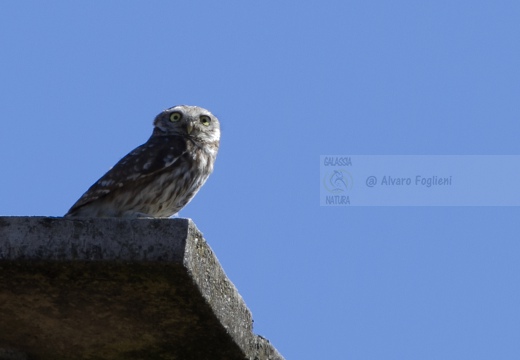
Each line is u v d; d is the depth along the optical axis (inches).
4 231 307.9
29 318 348.8
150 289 314.5
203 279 315.9
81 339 365.4
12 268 308.7
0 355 380.5
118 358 381.1
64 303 332.8
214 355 367.2
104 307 333.4
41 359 389.4
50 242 305.7
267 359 386.9
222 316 337.4
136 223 303.7
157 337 355.6
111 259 301.0
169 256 297.9
